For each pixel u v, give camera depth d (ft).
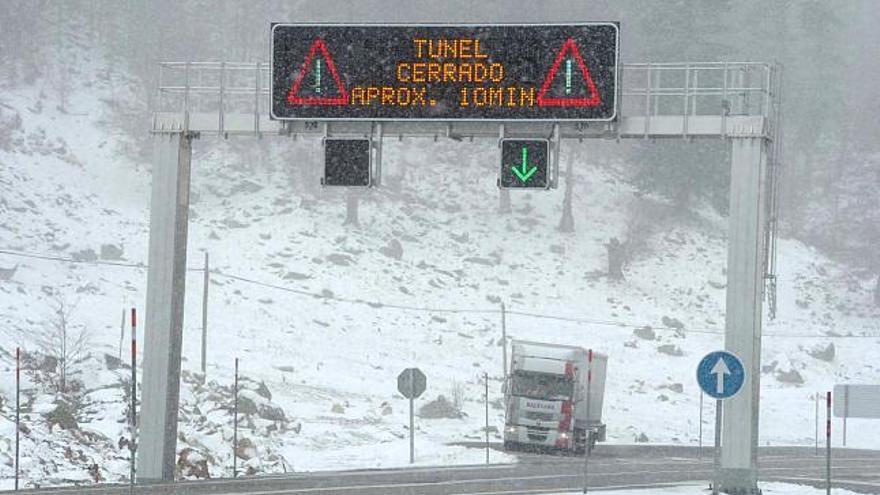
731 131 212.02
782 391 547.90
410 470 272.72
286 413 389.80
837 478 293.43
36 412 258.57
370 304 564.71
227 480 228.43
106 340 458.50
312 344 512.22
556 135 209.05
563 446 339.98
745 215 211.00
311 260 593.42
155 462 221.66
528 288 619.67
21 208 584.40
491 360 536.83
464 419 433.48
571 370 342.85
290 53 211.41
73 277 526.16
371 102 208.74
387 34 208.54
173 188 226.58
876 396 202.08
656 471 283.38
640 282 655.35
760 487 238.89
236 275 564.71
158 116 227.20
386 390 466.29
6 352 384.68
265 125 221.66
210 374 428.15
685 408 503.61
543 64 205.57
